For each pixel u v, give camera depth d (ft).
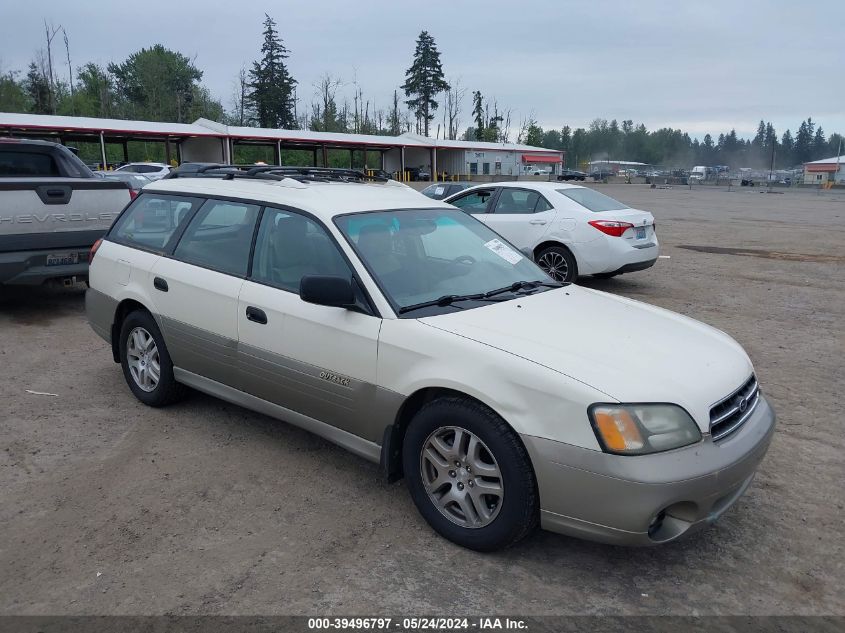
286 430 15.85
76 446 14.83
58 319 26.16
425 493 11.52
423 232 14.42
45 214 24.49
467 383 10.61
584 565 10.89
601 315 12.82
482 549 10.93
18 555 10.83
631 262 31.81
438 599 9.95
